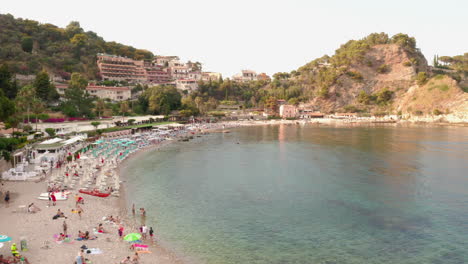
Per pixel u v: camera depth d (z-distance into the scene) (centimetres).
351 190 6400
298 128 19862
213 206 5347
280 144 12750
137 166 8188
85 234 3709
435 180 7200
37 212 4366
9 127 8581
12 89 11931
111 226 4147
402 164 8912
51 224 4006
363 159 9631
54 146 7500
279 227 4544
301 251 3850
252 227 4522
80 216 4297
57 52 19950
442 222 4791
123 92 18488
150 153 10175
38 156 7031
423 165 8775
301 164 8869
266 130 18412
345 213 5131
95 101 16162
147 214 4841
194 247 3853
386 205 5528
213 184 6694
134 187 6262
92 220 4288
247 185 6675
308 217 4944
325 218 4912
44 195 4981
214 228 4447
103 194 5359
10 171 5775
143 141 11681
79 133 10869
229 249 3838
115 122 13612
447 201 5753
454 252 3872
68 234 3772
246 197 5875
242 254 3728
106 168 7281
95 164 7400
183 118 19400
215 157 9794
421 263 3616
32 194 5047
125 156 9144
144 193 5894
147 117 16238
